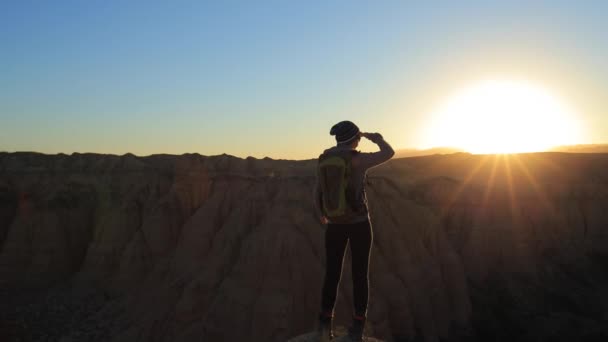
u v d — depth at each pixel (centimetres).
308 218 3250
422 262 3425
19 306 3741
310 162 4009
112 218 4412
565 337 3312
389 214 3619
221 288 2872
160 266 3784
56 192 4778
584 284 4016
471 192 4506
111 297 3853
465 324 3431
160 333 2873
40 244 4384
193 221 3775
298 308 2738
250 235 3152
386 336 2775
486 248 4194
